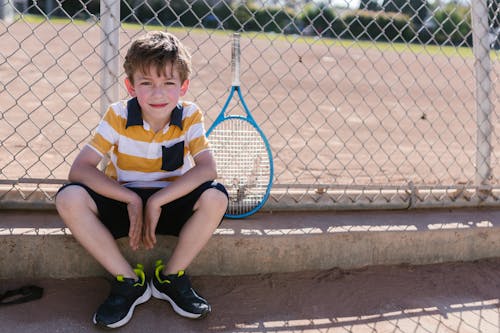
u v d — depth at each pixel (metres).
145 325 2.23
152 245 2.29
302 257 2.71
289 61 12.20
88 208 2.24
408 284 2.69
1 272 2.47
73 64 9.02
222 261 2.62
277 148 4.84
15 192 2.70
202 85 8.07
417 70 11.80
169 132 2.41
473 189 3.26
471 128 6.35
